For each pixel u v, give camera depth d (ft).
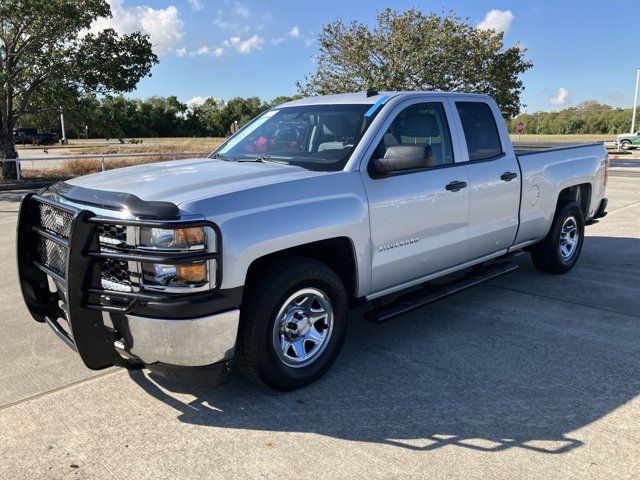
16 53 58.03
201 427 10.59
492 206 16.26
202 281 9.95
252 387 12.19
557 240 19.84
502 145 16.98
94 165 70.03
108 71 61.21
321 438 10.16
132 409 11.27
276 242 10.81
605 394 11.64
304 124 14.70
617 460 9.37
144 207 9.84
